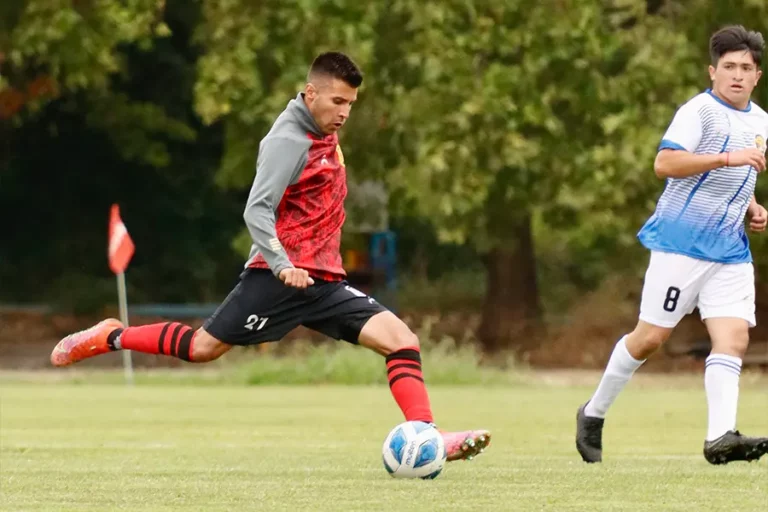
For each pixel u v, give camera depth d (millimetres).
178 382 62875
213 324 21516
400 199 75938
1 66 80312
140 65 102250
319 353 65062
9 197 107688
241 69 68750
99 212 109188
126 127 98938
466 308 104438
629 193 67312
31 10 70750
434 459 20984
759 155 21906
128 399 48000
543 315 91000
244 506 17484
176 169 108562
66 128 103938
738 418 39031
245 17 69188
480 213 72562
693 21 68750
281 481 20766
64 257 108375
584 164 68250
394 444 21047
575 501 18156
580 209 68625
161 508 17297
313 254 21250
